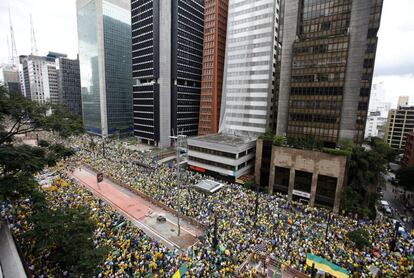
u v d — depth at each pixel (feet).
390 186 224.12
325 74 192.13
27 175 95.04
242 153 222.48
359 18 177.17
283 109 222.28
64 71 612.70
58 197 138.10
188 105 385.91
